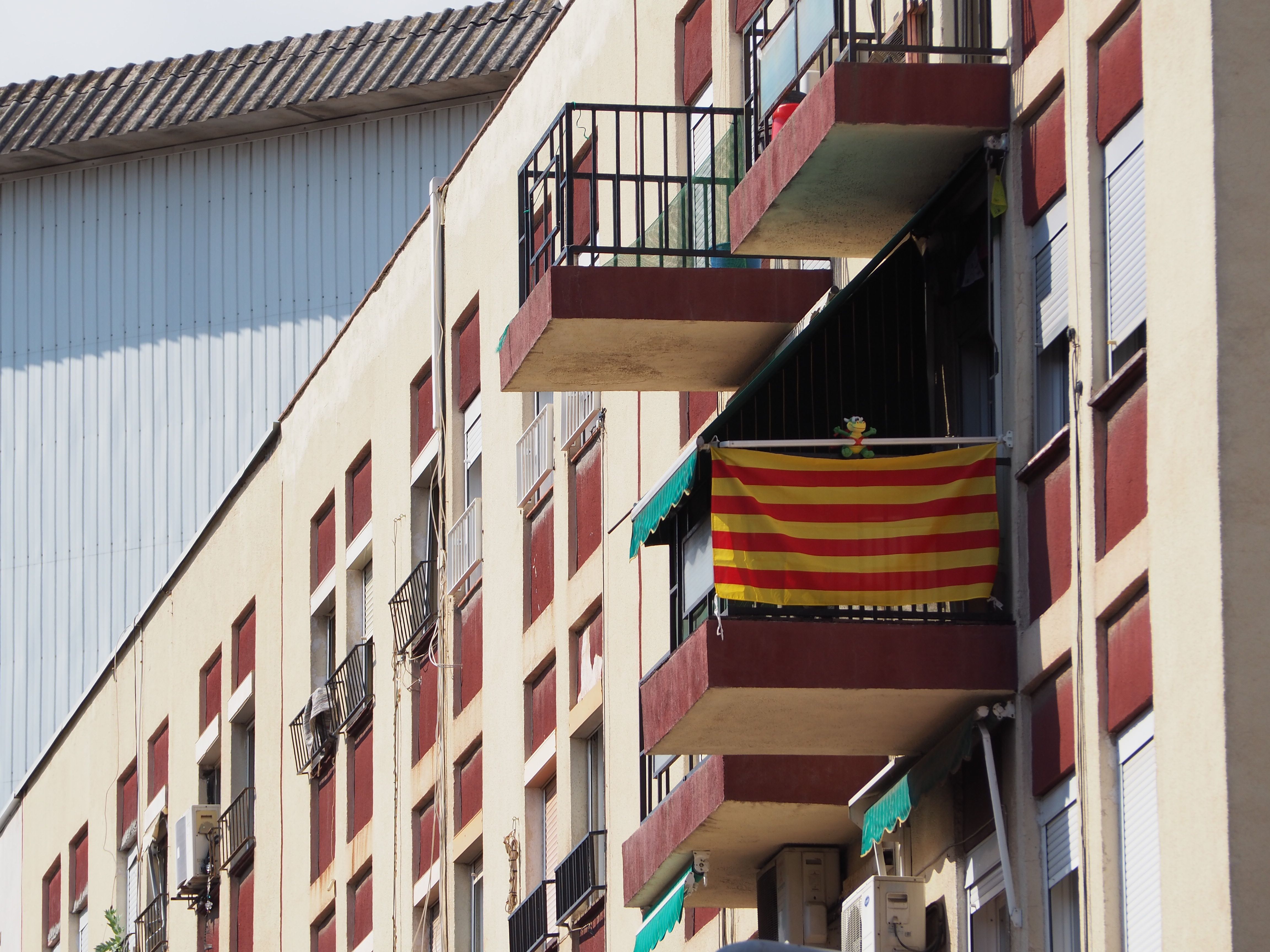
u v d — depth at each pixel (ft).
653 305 147.74
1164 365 98.07
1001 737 114.42
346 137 326.65
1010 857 111.75
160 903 297.12
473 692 216.13
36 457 341.21
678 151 173.78
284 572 268.41
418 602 228.22
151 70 334.85
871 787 129.18
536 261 153.69
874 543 116.47
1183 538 95.45
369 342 250.37
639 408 182.19
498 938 205.16
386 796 234.38
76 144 334.03
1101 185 107.76
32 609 340.39
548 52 206.39
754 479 117.70
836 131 117.29
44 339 342.03
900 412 123.75
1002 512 116.16
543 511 203.21
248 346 328.90
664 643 172.76
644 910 154.81
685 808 142.10
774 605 116.78
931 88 116.57
